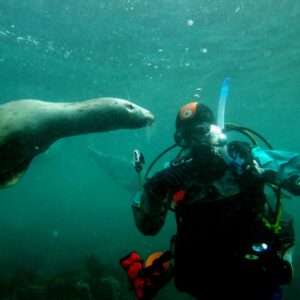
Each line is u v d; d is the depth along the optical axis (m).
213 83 22.33
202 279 2.35
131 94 23.73
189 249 2.41
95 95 23.33
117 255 21.28
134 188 20.33
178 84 22.03
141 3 12.34
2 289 12.09
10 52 16.09
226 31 15.10
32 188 98.94
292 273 2.29
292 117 35.38
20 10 12.65
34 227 39.62
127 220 48.62
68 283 10.48
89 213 69.62
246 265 2.22
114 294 10.54
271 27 15.04
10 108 3.69
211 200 2.41
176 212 2.58
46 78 19.64
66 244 25.98
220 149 2.51
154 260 2.78
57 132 3.99
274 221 2.35
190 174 2.54
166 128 35.56
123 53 16.72
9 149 3.50
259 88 24.23
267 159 2.58
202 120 2.80
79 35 14.66
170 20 13.73
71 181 90.50
